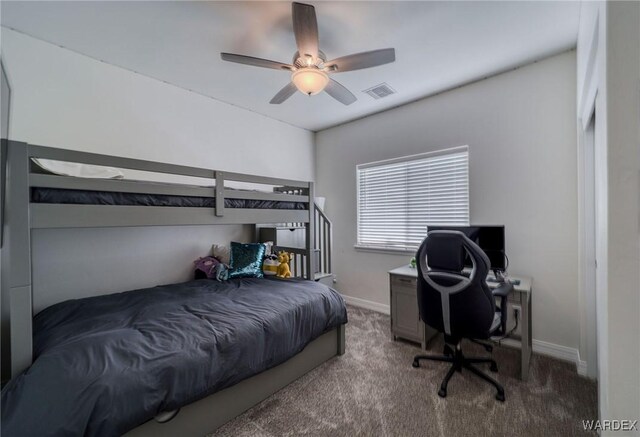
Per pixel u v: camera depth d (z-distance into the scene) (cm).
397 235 344
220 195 208
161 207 179
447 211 300
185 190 189
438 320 194
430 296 196
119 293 230
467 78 267
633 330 87
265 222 242
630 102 86
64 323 167
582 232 210
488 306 177
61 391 108
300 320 201
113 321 168
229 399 165
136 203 169
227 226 330
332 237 409
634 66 85
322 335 231
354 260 384
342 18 186
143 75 262
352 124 384
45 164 165
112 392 112
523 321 203
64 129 220
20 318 121
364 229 378
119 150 248
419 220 322
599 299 119
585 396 183
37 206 132
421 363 231
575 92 221
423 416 169
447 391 192
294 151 402
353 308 370
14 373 120
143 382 121
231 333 160
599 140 108
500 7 176
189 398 135
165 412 130
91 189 148
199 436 150
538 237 240
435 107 302
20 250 122
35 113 206
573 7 175
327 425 163
